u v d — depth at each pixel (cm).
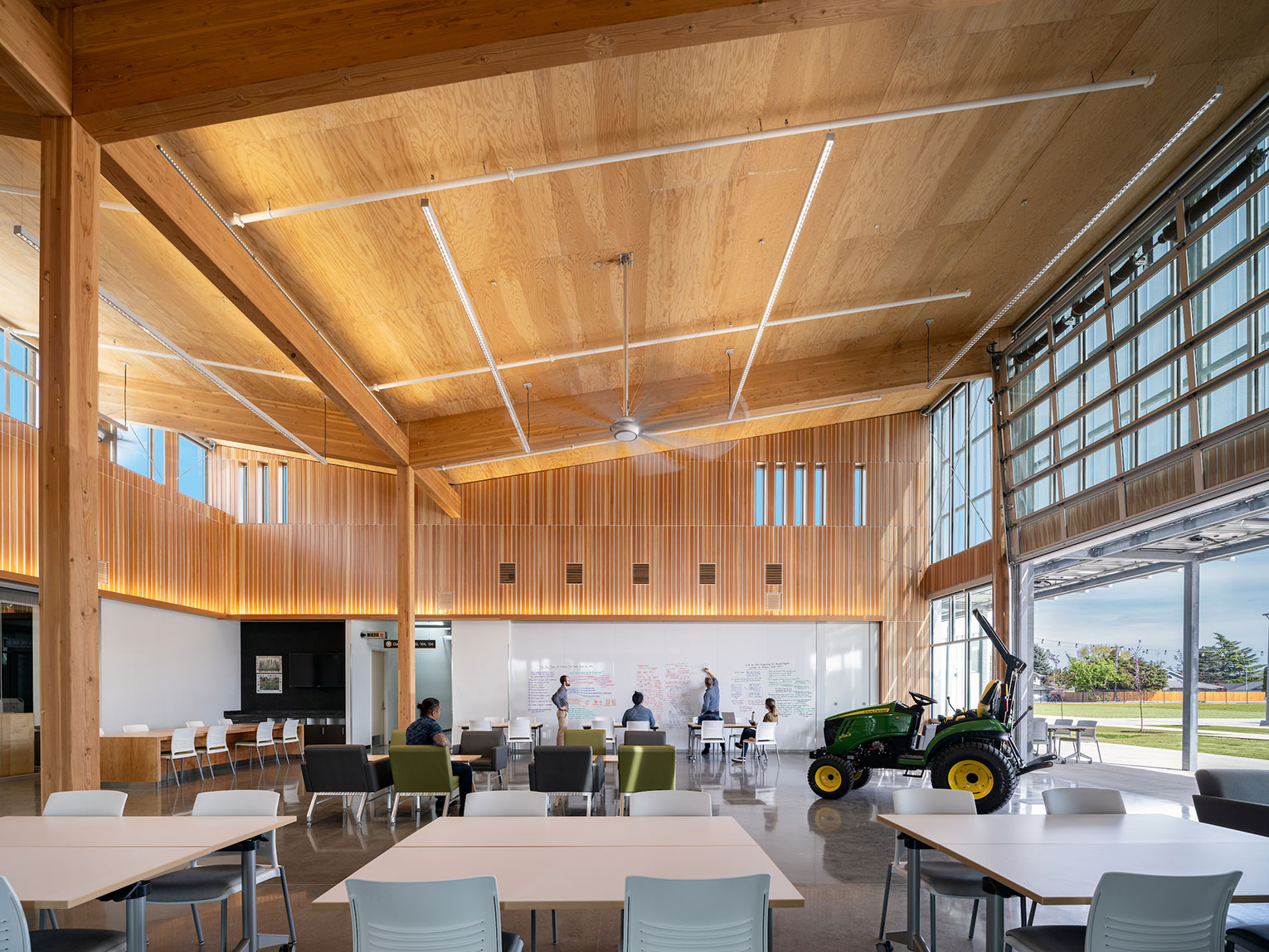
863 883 639
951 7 507
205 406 1346
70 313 511
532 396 1344
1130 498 1022
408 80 526
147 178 598
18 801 995
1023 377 1325
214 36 523
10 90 517
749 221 888
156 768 1188
